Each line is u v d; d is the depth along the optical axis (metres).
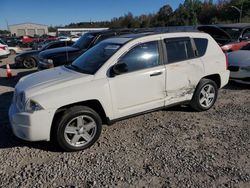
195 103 5.80
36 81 4.63
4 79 10.91
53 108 4.16
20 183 3.64
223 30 11.51
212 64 5.85
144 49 5.00
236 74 7.88
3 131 5.23
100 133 4.61
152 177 3.70
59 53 9.06
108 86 4.57
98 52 5.20
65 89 4.30
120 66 4.60
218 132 5.00
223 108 6.25
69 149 4.37
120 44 4.94
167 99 5.28
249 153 4.24
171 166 3.94
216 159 4.09
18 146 4.62
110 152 4.38
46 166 4.02
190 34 5.69
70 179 3.71
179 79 5.35
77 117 4.34
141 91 4.91
